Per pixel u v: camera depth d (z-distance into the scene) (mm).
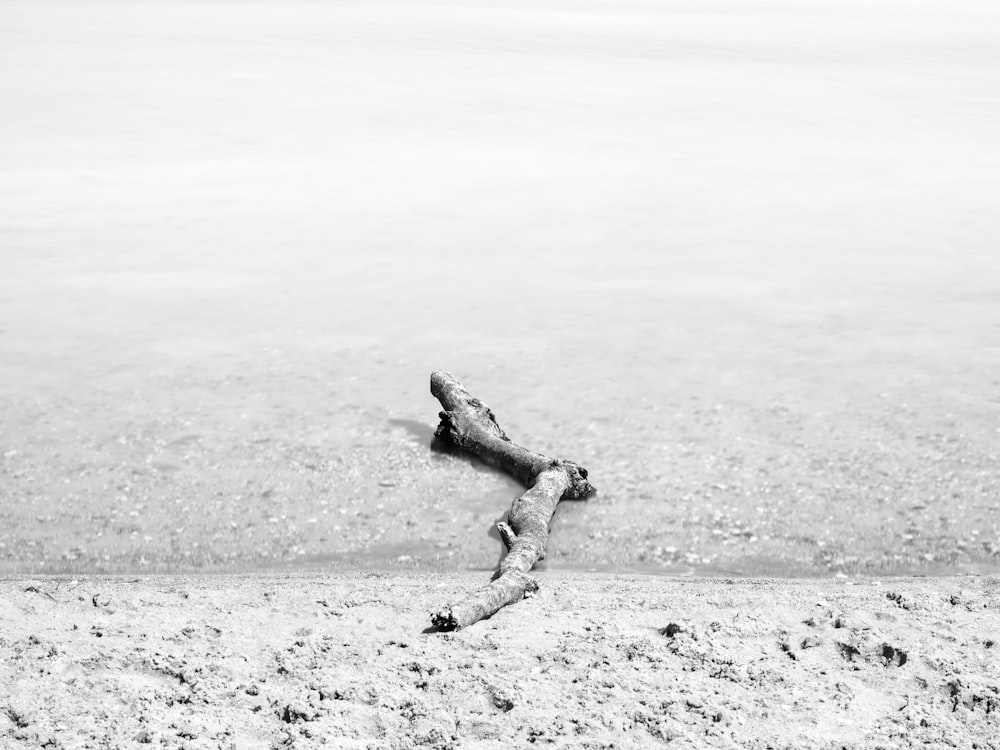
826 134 26219
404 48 47438
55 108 28547
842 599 5070
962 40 55750
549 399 8680
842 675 4297
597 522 6375
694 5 85688
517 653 4473
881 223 16344
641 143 24656
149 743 3832
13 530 6164
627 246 14891
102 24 57594
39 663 4363
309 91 33062
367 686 4172
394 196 18406
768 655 4457
